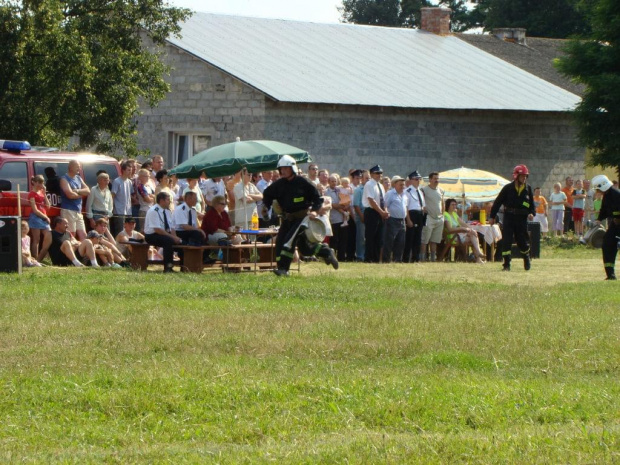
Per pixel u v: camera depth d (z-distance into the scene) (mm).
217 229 42750
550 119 86375
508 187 47250
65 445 16234
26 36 55781
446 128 80125
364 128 75188
